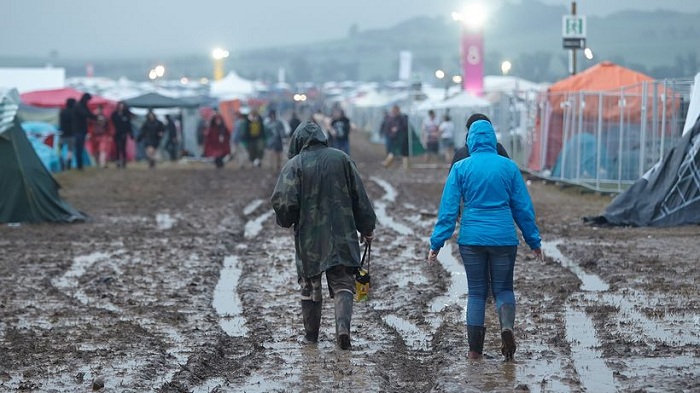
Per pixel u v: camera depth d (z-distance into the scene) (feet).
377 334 39.86
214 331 40.96
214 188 118.11
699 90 74.49
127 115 153.17
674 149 72.90
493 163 34.50
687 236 66.08
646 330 38.70
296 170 37.42
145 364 35.37
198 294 49.90
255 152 157.79
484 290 34.91
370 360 35.55
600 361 34.12
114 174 137.39
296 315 43.96
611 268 53.26
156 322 43.27
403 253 61.98
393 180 127.24
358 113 352.90
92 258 62.95
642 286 48.24
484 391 30.63
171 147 177.88
